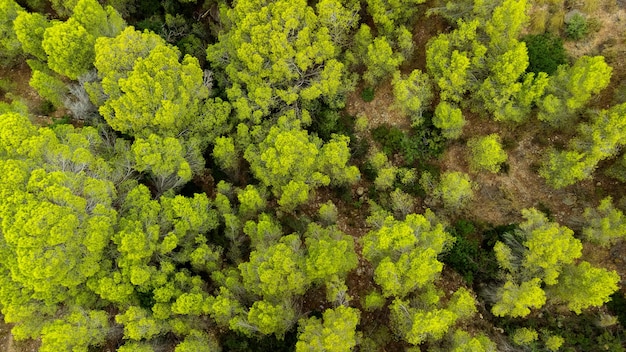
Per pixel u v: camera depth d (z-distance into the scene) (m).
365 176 31.55
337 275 24.73
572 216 26.50
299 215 30.64
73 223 22.53
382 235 23.39
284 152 25.92
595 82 22.88
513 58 24.22
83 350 22.55
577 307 23.05
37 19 29.22
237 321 23.19
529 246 23.59
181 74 27.23
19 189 22.72
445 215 28.77
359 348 25.22
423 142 30.25
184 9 37.25
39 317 23.81
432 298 23.19
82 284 24.64
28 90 34.50
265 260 23.45
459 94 27.75
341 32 29.59
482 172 28.81
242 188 31.33
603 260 25.56
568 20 27.31
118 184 27.42
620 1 26.92
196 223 25.67
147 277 23.41
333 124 31.66
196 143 28.64
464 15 27.88
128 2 36.06
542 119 25.97
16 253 22.16
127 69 27.53
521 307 22.45
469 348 21.61
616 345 23.88
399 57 29.02
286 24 27.06
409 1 28.80
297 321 25.23
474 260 27.27
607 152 23.58
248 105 29.25
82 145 26.28
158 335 25.05
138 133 28.17
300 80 30.06
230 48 29.91
